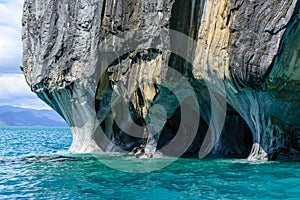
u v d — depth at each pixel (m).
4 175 17.89
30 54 28.39
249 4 18.28
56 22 25.84
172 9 20.19
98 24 22.95
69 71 24.53
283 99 18.95
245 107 20.30
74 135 27.58
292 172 16.94
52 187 14.97
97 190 14.27
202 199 12.66
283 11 17.00
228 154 24.50
